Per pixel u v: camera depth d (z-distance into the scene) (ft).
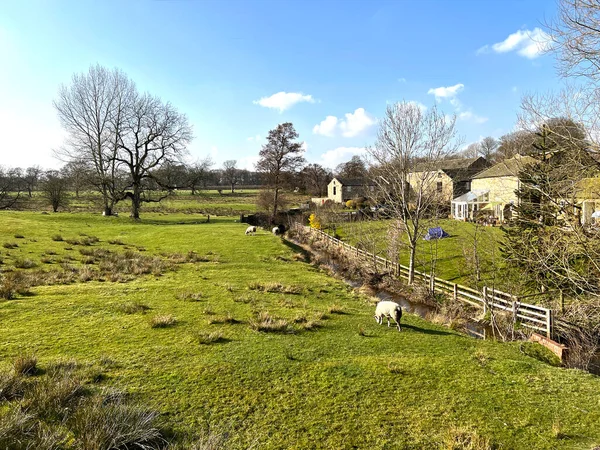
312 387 25.25
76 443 16.69
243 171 448.65
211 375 25.91
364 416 21.99
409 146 72.59
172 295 48.42
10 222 111.24
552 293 52.42
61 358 26.71
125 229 121.39
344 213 185.78
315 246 123.03
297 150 197.98
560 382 27.73
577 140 37.88
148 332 33.81
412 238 79.61
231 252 88.89
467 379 27.66
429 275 72.38
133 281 55.77
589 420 22.36
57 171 193.77
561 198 41.55
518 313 47.70
